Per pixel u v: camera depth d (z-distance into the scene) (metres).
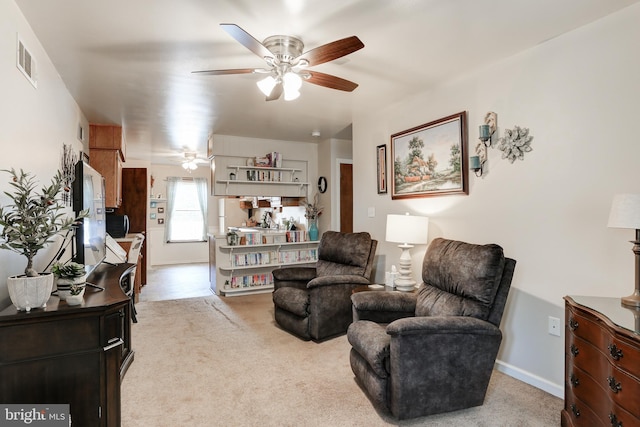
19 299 1.57
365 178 4.49
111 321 1.92
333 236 4.25
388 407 2.13
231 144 5.54
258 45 2.12
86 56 2.70
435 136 3.43
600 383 1.66
